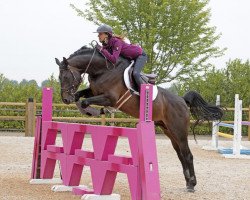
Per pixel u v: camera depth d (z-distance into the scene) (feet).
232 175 32.19
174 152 45.91
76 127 23.99
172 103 26.18
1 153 40.93
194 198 24.03
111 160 21.71
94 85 24.39
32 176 26.84
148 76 25.64
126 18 69.15
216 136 49.42
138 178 20.15
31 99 58.59
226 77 72.38
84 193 23.04
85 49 24.66
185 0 68.33
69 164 24.50
